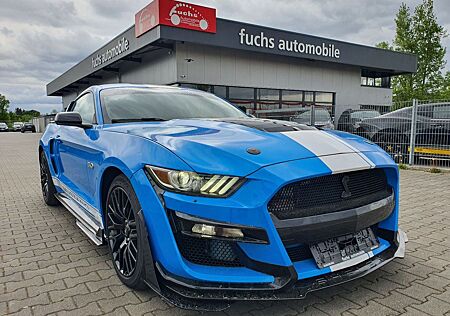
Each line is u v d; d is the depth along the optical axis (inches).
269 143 85.7
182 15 511.8
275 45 616.1
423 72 1060.5
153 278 81.8
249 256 76.2
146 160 84.6
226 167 76.2
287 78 690.8
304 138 92.3
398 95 1090.1
